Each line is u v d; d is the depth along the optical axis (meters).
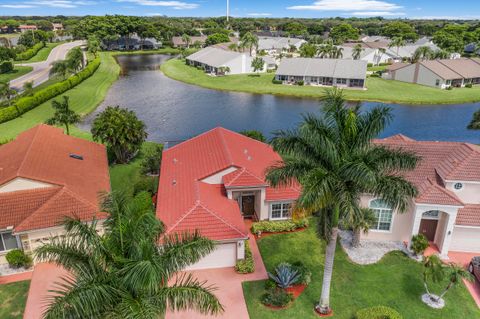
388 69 107.56
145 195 29.06
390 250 27.53
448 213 25.77
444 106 77.75
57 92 77.19
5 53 108.19
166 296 14.43
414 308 22.02
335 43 163.75
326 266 20.38
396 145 30.45
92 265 14.66
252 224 30.33
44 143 33.53
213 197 28.34
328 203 17.48
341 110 18.75
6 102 64.75
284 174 18.44
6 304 21.95
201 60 119.56
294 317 21.22
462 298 22.92
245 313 21.45
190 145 37.84
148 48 173.75
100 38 165.88
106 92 86.69
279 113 71.50
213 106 76.12
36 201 26.62
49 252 14.84
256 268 25.39
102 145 40.19
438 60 101.75
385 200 17.77
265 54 149.88
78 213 26.08
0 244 25.36
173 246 15.54
